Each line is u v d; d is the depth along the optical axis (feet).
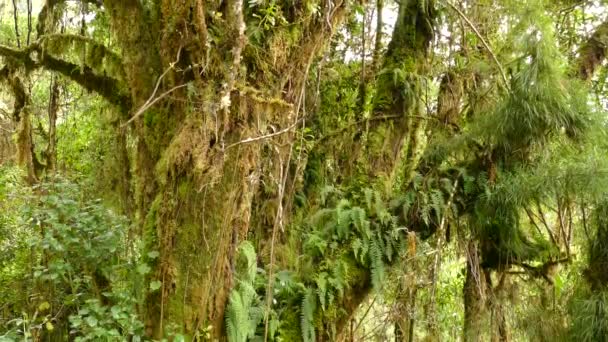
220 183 11.23
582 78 16.78
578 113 14.56
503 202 14.71
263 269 14.49
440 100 17.74
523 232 16.31
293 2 12.04
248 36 11.34
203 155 10.59
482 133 15.31
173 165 10.91
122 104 14.62
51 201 13.15
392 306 15.66
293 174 16.34
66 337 14.44
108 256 13.34
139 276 11.98
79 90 18.80
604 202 13.89
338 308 14.79
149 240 11.39
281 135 12.59
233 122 11.17
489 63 16.65
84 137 18.37
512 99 14.53
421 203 15.46
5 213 16.65
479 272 16.03
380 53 19.26
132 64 11.55
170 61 10.85
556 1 18.65
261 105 11.47
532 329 15.34
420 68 17.65
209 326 11.25
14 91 15.67
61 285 14.55
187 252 11.21
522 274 16.30
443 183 15.60
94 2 15.88
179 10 10.34
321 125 18.79
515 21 15.43
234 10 10.30
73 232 13.20
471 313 16.12
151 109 11.46
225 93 10.43
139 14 11.51
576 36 18.25
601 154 14.35
